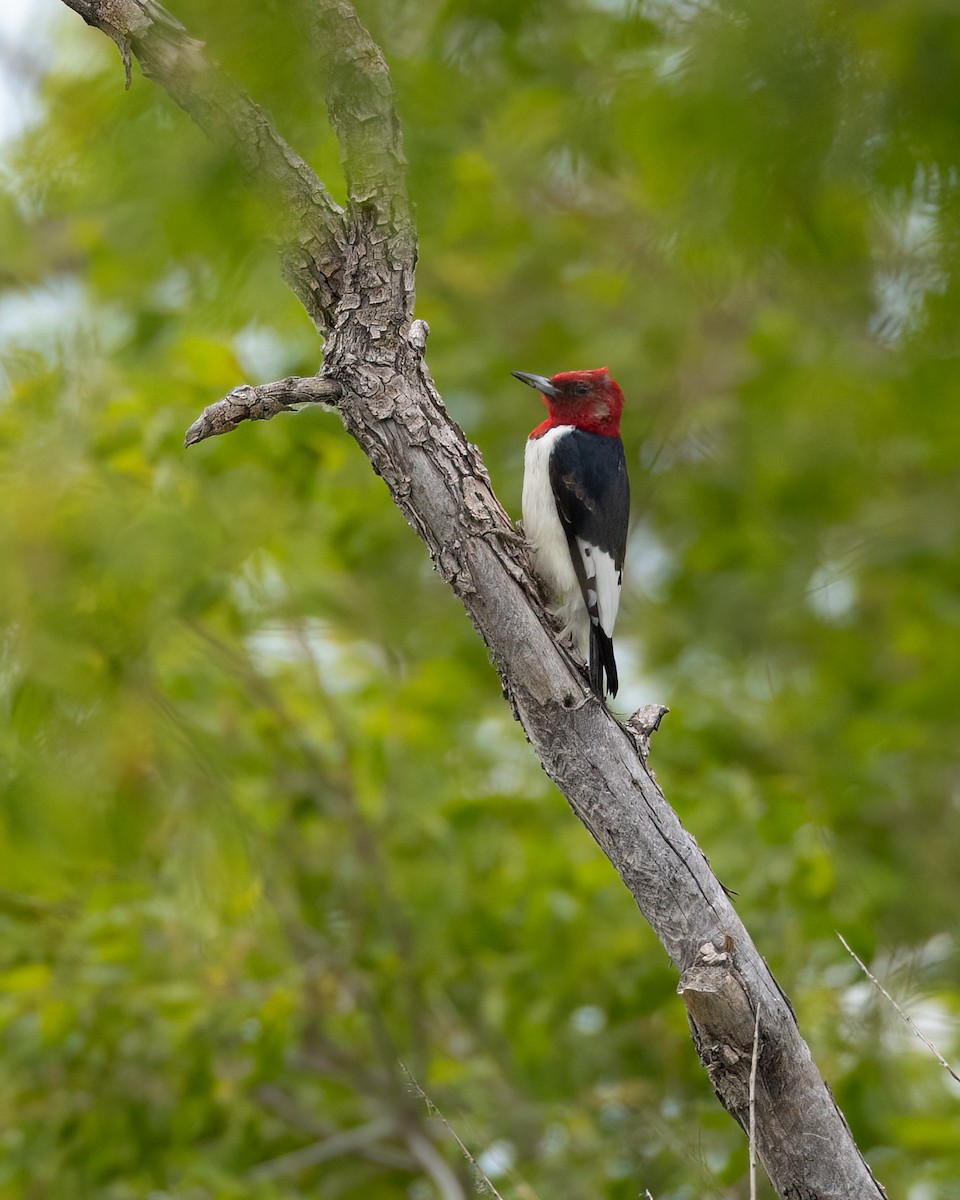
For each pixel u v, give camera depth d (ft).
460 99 36.06
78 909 35.12
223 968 34.65
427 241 44.42
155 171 29.25
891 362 41.37
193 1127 33.73
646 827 20.62
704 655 49.39
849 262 33.91
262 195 21.62
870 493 49.14
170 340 39.45
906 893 40.29
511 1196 32.19
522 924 37.35
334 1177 39.45
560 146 39.86
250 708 38.09
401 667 44.16
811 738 43.75
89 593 30.14
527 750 41.09
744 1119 19.36
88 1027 33.99
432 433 21.15
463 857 36.83
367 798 39.45
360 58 21.47
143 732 30.40
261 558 36.73
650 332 48.78
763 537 49.60
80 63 37.73
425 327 21.49
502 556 21.08
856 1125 32.45
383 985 37.68
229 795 32.45
